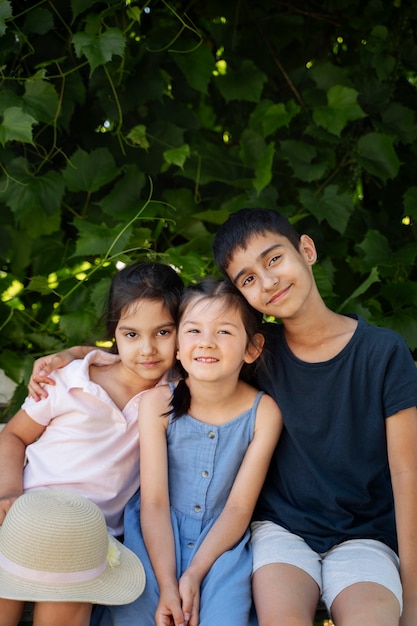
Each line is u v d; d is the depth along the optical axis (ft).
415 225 7.78
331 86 7.54
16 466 5.37
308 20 8.00
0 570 4.45
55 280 7.04
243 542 4.99
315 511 5.21
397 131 7.63
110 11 6.77
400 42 7.84
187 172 7.41
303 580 4.70
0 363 6.91
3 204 7.22
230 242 5.04
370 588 4.51
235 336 5.01
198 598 4.64
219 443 5.20
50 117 6.79
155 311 5.29
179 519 5.15
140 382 5.60
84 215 7.41
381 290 7.16
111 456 5.36
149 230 6.93
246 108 7.99
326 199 7.15
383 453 5.17
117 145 7.45
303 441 5.14
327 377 5.07
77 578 4.40
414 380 5.02
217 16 7.70
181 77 7.57
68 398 5.41
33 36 7.05
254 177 7.63
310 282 5.04
